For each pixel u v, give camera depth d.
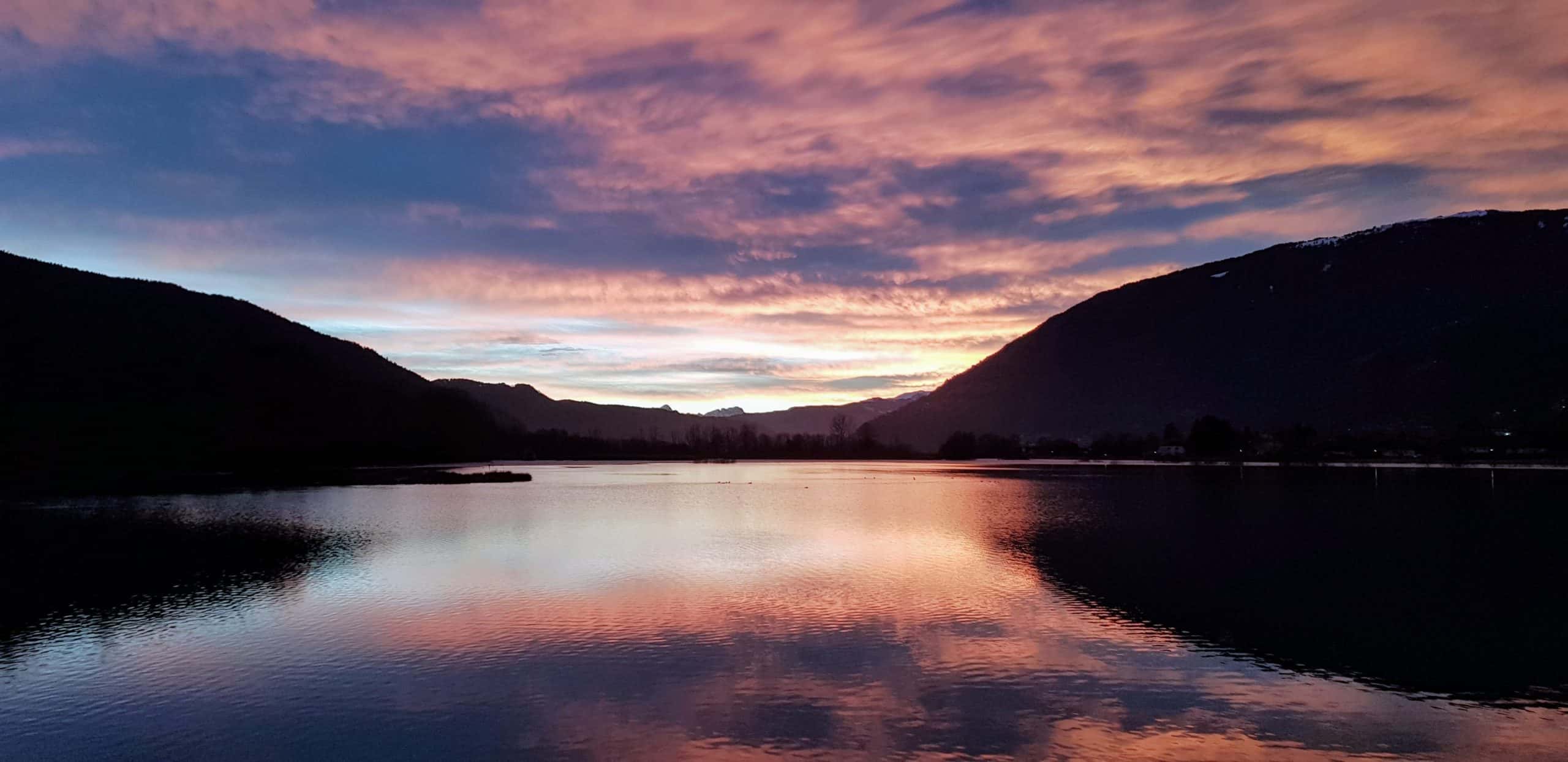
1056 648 15.79
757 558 26.91
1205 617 18.39
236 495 57.25
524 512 44.34
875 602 19.89
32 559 28.16
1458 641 16.45
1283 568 24.98
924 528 36.03
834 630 17.11
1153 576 23.59
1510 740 11.61
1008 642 16.20
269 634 17.16
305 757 10.99
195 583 23.25
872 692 13.28
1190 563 25.97
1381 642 16.38
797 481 79.69
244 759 10.99
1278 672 14.42
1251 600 20.20
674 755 10.88
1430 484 65.56
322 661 15.16
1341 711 12.63
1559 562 26.30
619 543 30.83
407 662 15.02
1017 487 68.00
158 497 55.38
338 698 13.18
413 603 19.91
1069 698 13.09
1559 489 58.16
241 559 27.53
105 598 21.17
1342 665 14.82
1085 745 11.27
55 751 11.34
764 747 11.15
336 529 36.31
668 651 15.55
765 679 13.88
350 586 22.39
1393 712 12.59
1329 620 18.11
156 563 26.91
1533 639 16.55
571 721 12.09
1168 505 47.81
